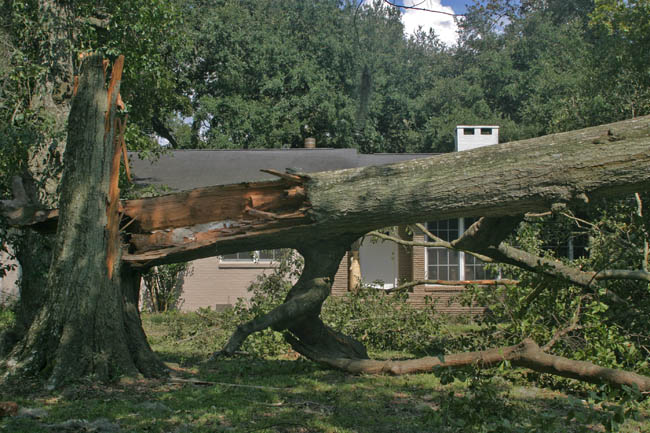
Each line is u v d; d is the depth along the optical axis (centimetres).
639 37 1462
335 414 512
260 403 548
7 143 908
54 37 1030
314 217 641
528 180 536
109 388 596
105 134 668
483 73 3031
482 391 489
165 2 1333
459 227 1605
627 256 798
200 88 2770
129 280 720
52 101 1017
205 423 473
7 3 1109
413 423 485
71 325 625
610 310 743
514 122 2888
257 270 1634
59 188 952
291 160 1797
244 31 2711
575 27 2552
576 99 1512
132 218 718
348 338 782
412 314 992
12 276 1578
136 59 1323
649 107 1300
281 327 707
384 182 605
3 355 677
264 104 2642
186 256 713
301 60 2748
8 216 721
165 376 667
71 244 647
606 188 513
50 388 584
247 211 680
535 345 632
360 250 1822
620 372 568
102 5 1283
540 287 758
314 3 2841
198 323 1091
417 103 3009
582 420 410
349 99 2623
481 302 806
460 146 1858
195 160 1820
